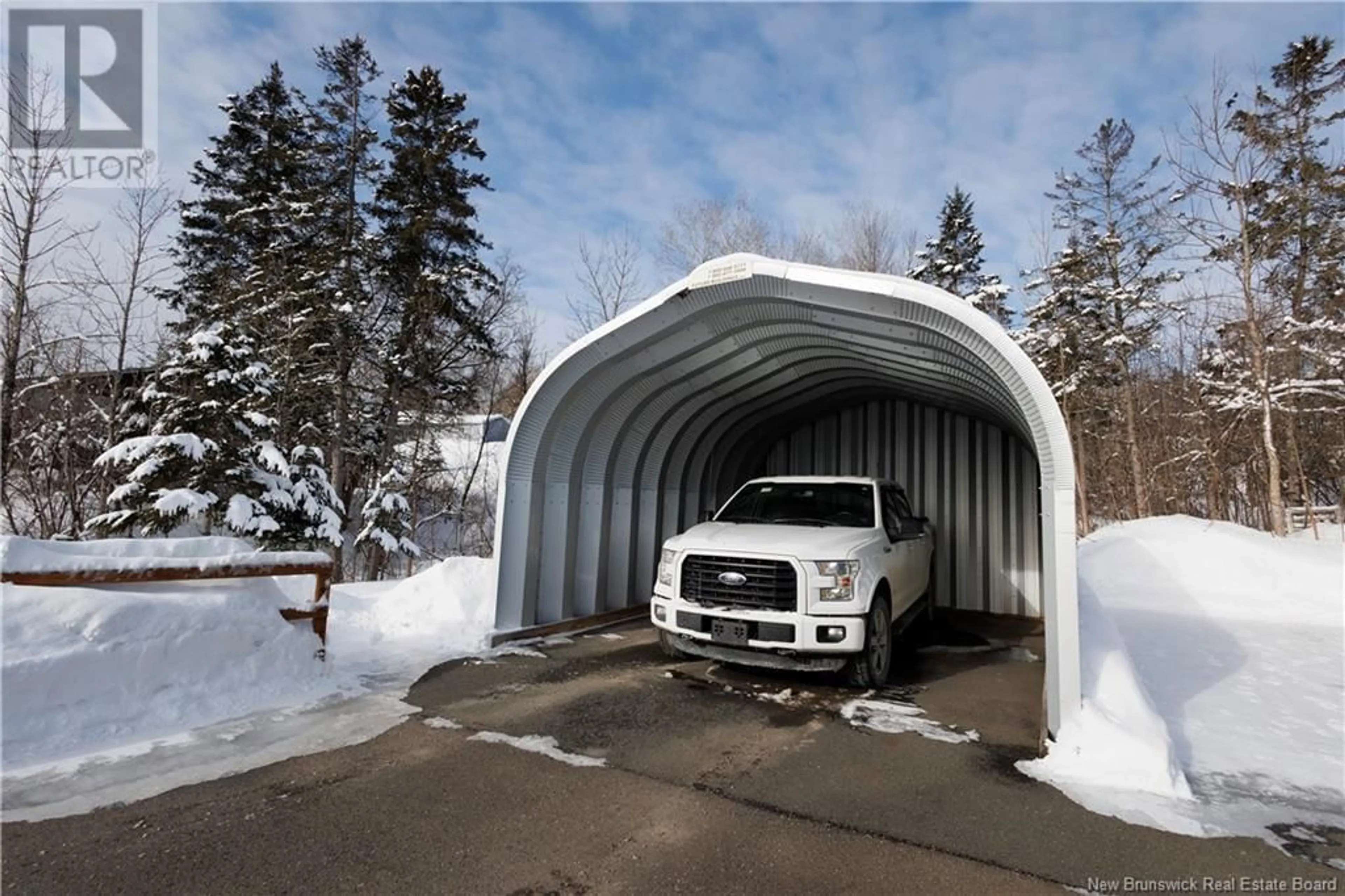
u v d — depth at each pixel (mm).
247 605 4973
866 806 3342
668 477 9008
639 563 8531
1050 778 3717
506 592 6898
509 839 2945
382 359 19938
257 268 18672
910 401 10141
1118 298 20969
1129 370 21641
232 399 11086
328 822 3055
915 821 3184
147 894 2455
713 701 5102
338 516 13523
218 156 23062
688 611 5523
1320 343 16219
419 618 7258
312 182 21172
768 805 3346
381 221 21031
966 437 10047
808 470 11023
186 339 11500
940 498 10094
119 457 10102
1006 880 2689
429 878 2615
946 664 6570
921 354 5879
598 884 2609
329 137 21453
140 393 11461
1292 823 3227
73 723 3816
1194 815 3293
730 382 7953
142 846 2787
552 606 7379
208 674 4551
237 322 13359
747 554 5387
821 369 8141
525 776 3629
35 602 4027
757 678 5789
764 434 10484
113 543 4840
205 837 2879
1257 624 8008
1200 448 19734
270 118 22766
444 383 21188
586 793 3439
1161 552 10875
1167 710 4938
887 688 5578
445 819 3113
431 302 19953
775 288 5547
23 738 3604
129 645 4207
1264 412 15492
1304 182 15961
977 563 9766
